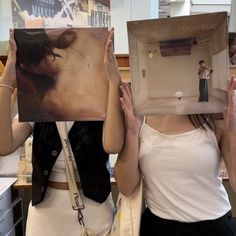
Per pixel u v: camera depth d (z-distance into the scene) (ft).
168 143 3.45
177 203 3.45
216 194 3.52
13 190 6.33
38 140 3.86
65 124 3.79
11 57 3.24
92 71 3.24
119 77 3.31
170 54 2.98
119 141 3.44
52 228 3.88
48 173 3.81
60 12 7.38
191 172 3.40
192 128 3.50
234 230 3.51
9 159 6.34
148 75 3.05
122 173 3.62
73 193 3.81
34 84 3.27
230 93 2.97
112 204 4.19
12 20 7.00
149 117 3.66
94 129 3.82
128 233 3.68
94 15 8.18
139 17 8.86
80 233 3.87
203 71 2.97
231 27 5.74
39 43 3.18
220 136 3.48
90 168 3.83
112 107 3.30
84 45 3.18
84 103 3.30
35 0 7.04
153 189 3.58
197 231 3.42
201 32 2.88
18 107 3.31
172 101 3.08
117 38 8.70
